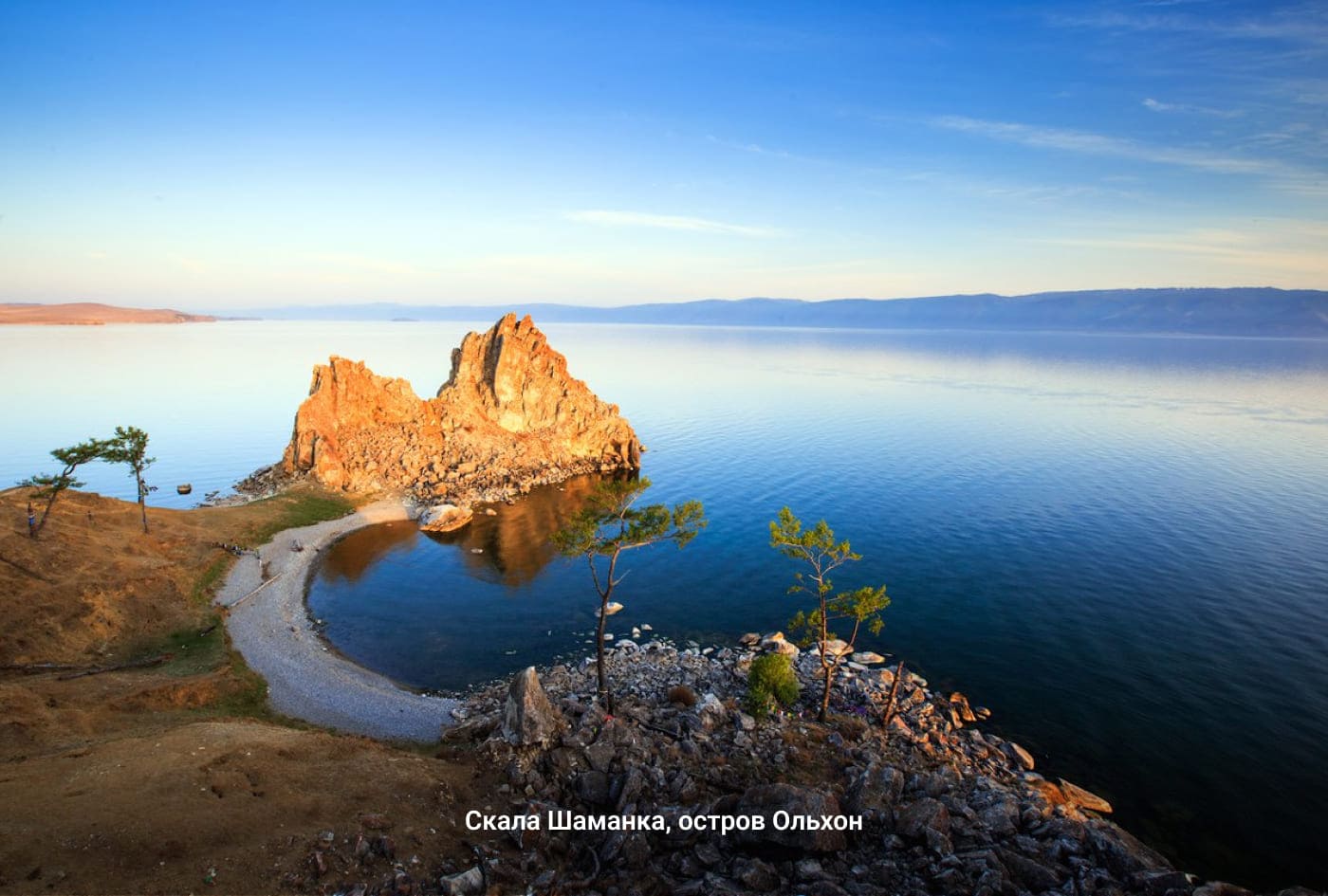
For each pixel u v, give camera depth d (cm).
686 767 3909
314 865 2767
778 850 3309
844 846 3338
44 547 6309
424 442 12812
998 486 12294
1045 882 3159
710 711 4609
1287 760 4734
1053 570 8362
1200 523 10131
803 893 3019
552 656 6347
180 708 4762
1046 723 5203
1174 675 5891
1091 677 5884
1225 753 4828
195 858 2703
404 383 13375
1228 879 3706
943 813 3531
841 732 4731
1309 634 6612
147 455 16112
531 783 3700
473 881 2848
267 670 5694
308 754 3769
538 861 3139
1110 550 9044
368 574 8412
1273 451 15338
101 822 2805
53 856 2586
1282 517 10425
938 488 12169
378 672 5969
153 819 2864
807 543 4878
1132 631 6750
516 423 14075
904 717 5188
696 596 7819
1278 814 4219
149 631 5969
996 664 6131
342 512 10550
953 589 7825
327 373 12600
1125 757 4794
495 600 7681
